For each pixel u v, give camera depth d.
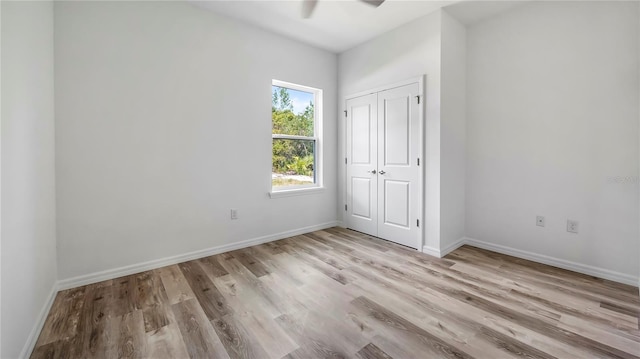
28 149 1.57
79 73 2.15
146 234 2.50
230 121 2.98
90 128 2.21
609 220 2.27
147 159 2.49
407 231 3.15
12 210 1.32
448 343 1.49
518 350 1.43
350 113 3.81
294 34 3.33
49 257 1.92
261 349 1.46
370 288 2.14
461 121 3.09
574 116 2.42
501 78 2.87
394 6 2.69
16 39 1.43
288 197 3.53
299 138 3.70
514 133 2.80
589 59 2.33
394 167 3.26
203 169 2.82
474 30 3.06
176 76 2.62
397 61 3.16
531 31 2.65
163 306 1.89
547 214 2.61
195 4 2.67
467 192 3.20
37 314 1.62
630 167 2.17
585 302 1.90
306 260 2.75
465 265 2.60
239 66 3.02
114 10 2.29
